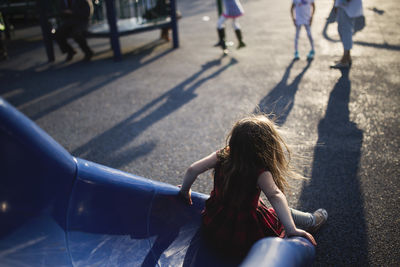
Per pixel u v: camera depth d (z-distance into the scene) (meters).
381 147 3.68
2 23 11.10
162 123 4.70
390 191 2.98
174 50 8.91
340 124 4.26
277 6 14.88
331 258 2.31
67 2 7.86
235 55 7.98
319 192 3.02
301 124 4.33
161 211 1.93
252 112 4.82
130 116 5.00
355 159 3.49
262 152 1.72
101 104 5.54
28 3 11.28
